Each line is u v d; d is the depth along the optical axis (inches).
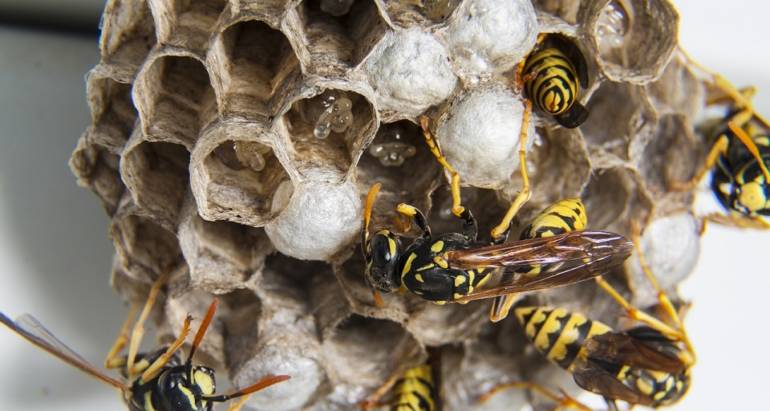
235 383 4.5
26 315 4.3
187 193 4.3
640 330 4.6
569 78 4.2
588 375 4.5
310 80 4.1
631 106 4.4
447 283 4.3
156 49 4.1
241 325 4.5
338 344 4.6
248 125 4.1
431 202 4.5
